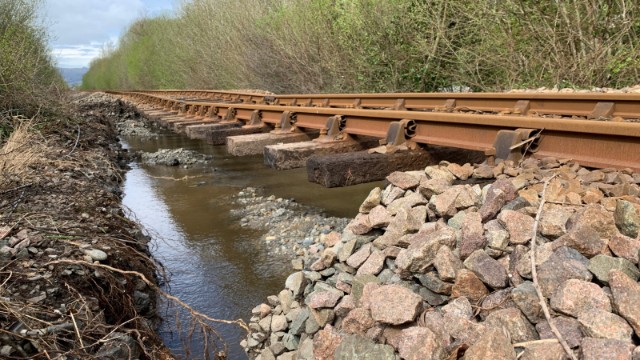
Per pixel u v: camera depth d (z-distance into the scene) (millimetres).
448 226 2738
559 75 9141
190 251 4742
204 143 11320
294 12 15609
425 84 12602
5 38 8898
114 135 12734
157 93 21297
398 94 7395
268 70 18422
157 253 4746
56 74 13852
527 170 3291
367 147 5531
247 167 8156
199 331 3469
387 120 5047
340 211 5438
